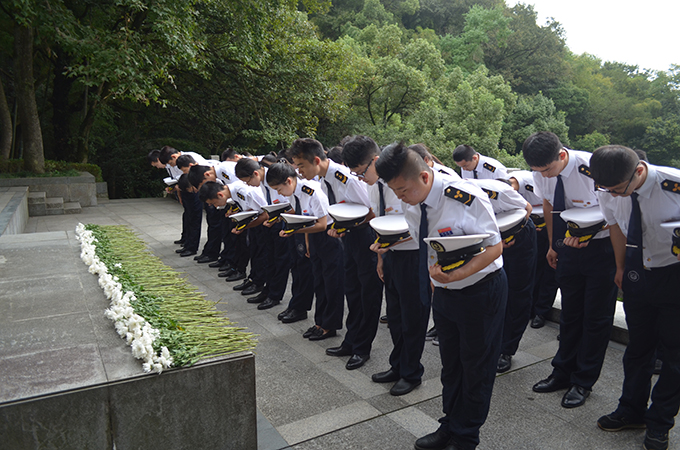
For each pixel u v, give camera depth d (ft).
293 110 55.93
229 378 6.52
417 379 9.74
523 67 152.87
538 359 11.34
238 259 17.98
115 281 9.60
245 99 56.95
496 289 7.10
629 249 7.78
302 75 52.70
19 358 6.36
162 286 10.26
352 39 96.37
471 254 6.35
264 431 8.18
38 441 5.48
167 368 6.16
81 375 5.91
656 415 7.65
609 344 12.03
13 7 29.55
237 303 15.65
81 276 10.46
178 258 21.57
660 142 148.97
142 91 31.91
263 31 44.42
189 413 6.32
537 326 13.38
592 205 9.80
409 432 8.26
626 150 7.02
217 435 6.56
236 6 41.11
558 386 9.71
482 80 97.45
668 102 179.42
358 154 9.40
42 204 32.91
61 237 15.03
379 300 10.94
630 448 7.80
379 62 87.15
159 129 69.10
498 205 10.10
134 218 31.89
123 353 6.57
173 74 54.44
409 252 9.09
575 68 173.47
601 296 8.95
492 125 86.48
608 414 8.56
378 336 12.91
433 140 82.79
